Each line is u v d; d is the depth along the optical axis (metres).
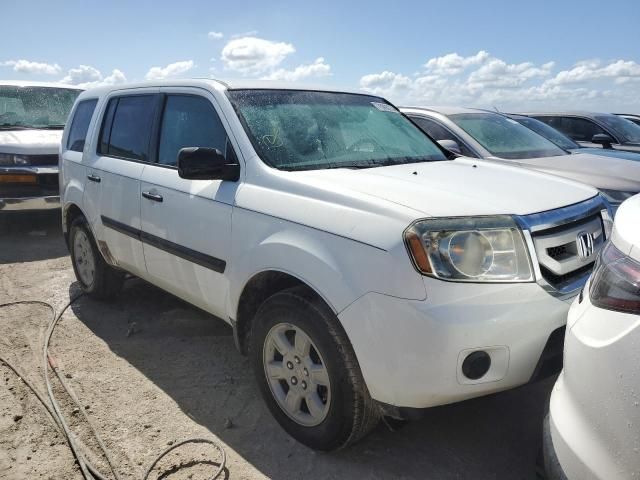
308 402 2.88
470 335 2.34
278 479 2.74
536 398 3.42
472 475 2.75
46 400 3.43
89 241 4.85
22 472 2.81
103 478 2.74
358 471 2.78
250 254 3.01
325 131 3.62
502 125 6.72
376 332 2.45
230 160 3.38
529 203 2.73
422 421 3.19
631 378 1.75
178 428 3.17
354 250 2.55
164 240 3.74
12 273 6.05
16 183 7.25
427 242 2.40
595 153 7.09
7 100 8.69
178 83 3.96
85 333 4.45
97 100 4.95
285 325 2.91
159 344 4.26
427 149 4.00
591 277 2.13
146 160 4.07
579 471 1.90
